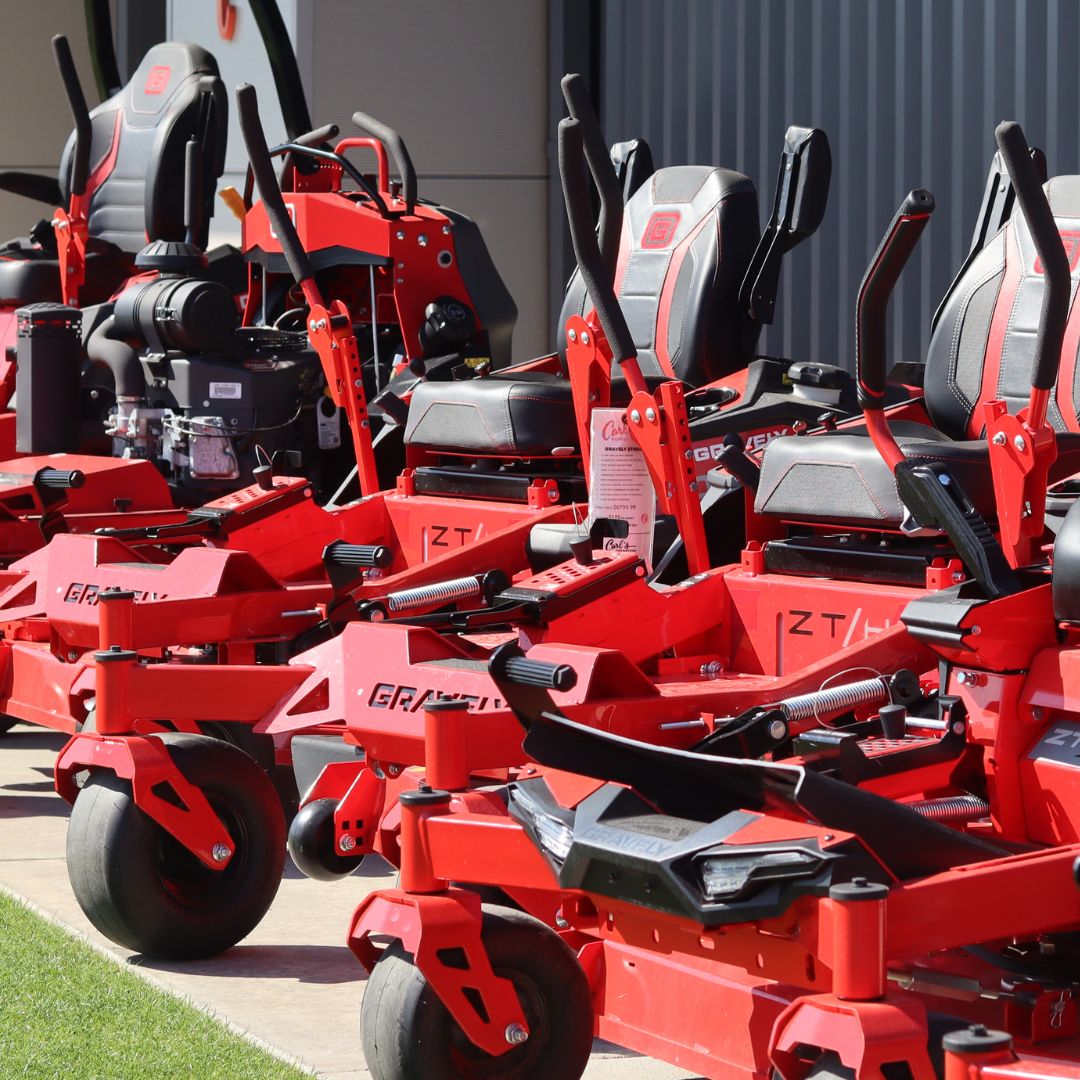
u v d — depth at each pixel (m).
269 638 10.35
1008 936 5.72
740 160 20.45
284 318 16.64
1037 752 6.77
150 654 10.91
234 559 10.32
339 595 9.77
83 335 16.12
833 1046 5.15
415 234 15.47
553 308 24.00
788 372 12.32
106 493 13.81
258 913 9.17
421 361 14.84
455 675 7.84
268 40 17.81
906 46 18.11
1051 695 6.70
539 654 7.85
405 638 8.16
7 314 17.31
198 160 16.02
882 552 8.91
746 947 5.76
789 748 7.12
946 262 17.88
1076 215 10.23
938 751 6.65
